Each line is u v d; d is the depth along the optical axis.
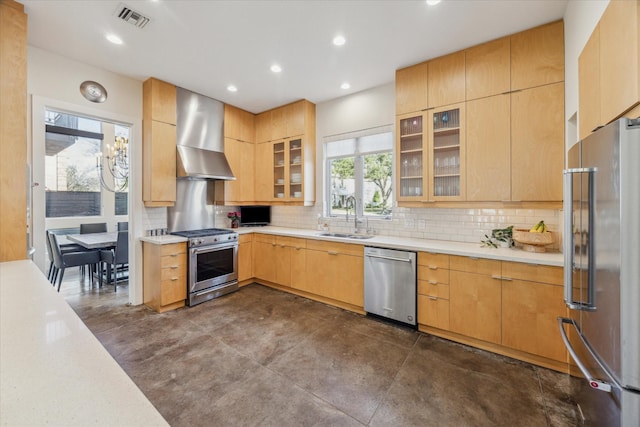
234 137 4.33
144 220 3.50
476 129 2.64
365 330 2.80
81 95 2.93
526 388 1.93
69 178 5.51
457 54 2.74
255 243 4.31
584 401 1.43
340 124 3.97
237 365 2.19
